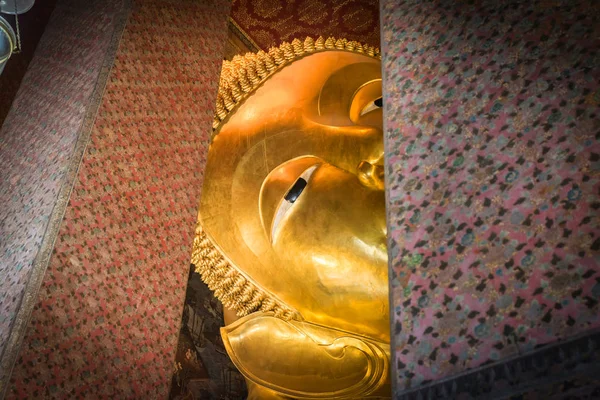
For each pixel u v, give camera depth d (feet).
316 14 22.95
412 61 10.48
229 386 22.89
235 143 20.15
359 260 18.42
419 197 9.13
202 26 17.94
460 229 8.52
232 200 19.69
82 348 12.40
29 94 17.81
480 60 9.64
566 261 7.45
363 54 21.20
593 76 8.34
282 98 20.65
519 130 8.64
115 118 14.74
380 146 19.70
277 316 18.69
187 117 16.30
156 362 13.41
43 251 12.54
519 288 7.64
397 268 8.81
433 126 9.55
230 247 19.30
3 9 14.55
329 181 19.40
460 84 9.64
